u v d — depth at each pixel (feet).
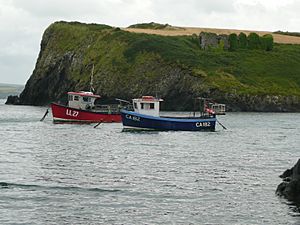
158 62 497.46
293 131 254.88
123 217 80.74
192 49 552.41
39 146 176.14
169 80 476.54
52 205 86.94
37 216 80.33
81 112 282.56
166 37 594.65
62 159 143.02
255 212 84.23
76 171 121.60
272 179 113.91
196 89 456.86
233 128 270.46
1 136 211.82
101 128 254.88
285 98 465.47
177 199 92.84
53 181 107.45
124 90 492.54
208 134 231.30
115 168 127.24
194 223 78.07
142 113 240.12
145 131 236.22
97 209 85.10
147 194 96.43
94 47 565.12
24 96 595.06
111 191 98.63
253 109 451.53
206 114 291.38
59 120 282.56
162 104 467.11
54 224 76.69
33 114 377.71
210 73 479.41
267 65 542.57
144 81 487.20
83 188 100.94
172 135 222.28
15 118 328.70
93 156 150.61
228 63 527.40
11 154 152.87
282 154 161.68
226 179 113.39
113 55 531.50
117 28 593.83
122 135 219.61
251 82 485.56
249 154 160.86
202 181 110.52
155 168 128.16
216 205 88.69
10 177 111.04
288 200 92.27
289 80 509.76
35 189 99.04
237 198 93.91
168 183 107.65
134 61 510.99
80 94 287.48
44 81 584.81
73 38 604.90
